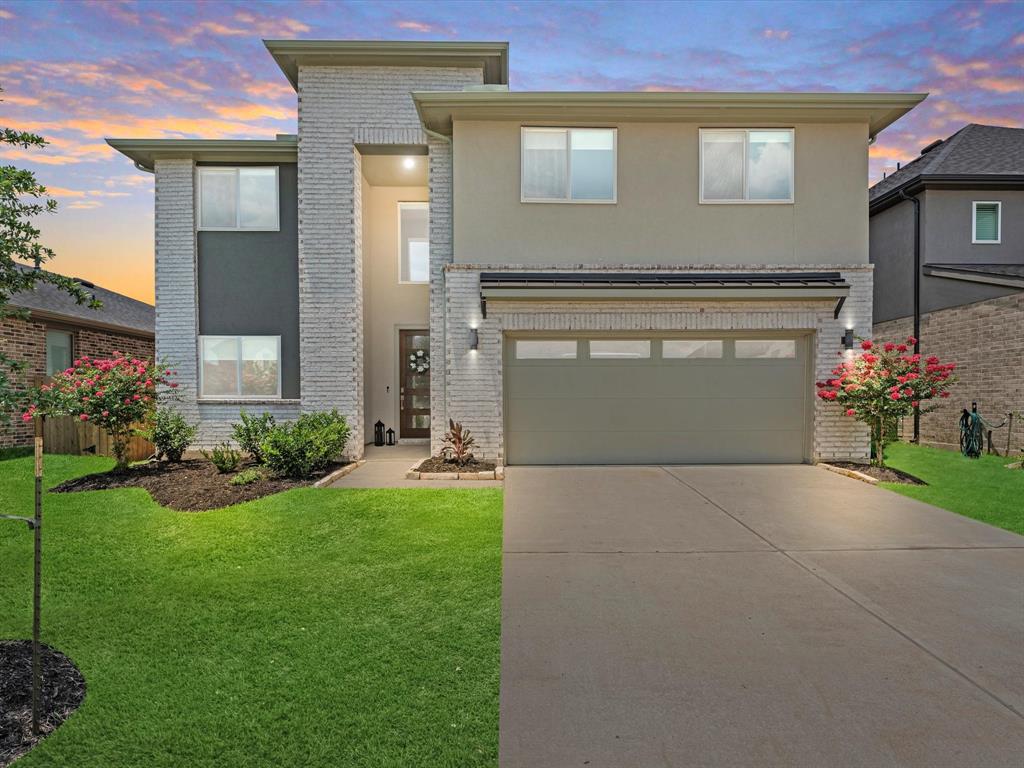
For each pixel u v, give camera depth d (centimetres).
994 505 701
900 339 1471
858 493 765
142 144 1046
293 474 831
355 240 1055
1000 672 320
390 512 649
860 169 972
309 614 393
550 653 341
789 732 269
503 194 966
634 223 970
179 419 970
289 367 1099
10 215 369
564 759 249
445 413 977
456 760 247
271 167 1097
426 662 329
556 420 966
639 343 970
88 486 791
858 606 409
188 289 1089
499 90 955
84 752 254
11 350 1219
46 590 435
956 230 1389
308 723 272
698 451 971
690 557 515
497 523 612
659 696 297
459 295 952
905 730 269
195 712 281
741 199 972
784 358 971
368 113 1047
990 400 1177
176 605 408
